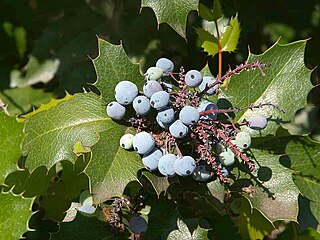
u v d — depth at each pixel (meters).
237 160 0.34
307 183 0.37
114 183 0.31
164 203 0.35
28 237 0.41
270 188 0.33
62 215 0.36
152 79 0.31
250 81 0.35
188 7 0.35
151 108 0.32
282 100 0.35
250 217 0.38
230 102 0.35
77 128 0.33
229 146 0.31
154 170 0.31
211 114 0.31
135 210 0.34
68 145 0.33
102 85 0.32
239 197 0.35
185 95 0.31
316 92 0.50
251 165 0.29
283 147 0.36
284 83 0.35
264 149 0.34
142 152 0.31
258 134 0.35
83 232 0.34
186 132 0.30
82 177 0.36
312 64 0.50
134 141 0.31
